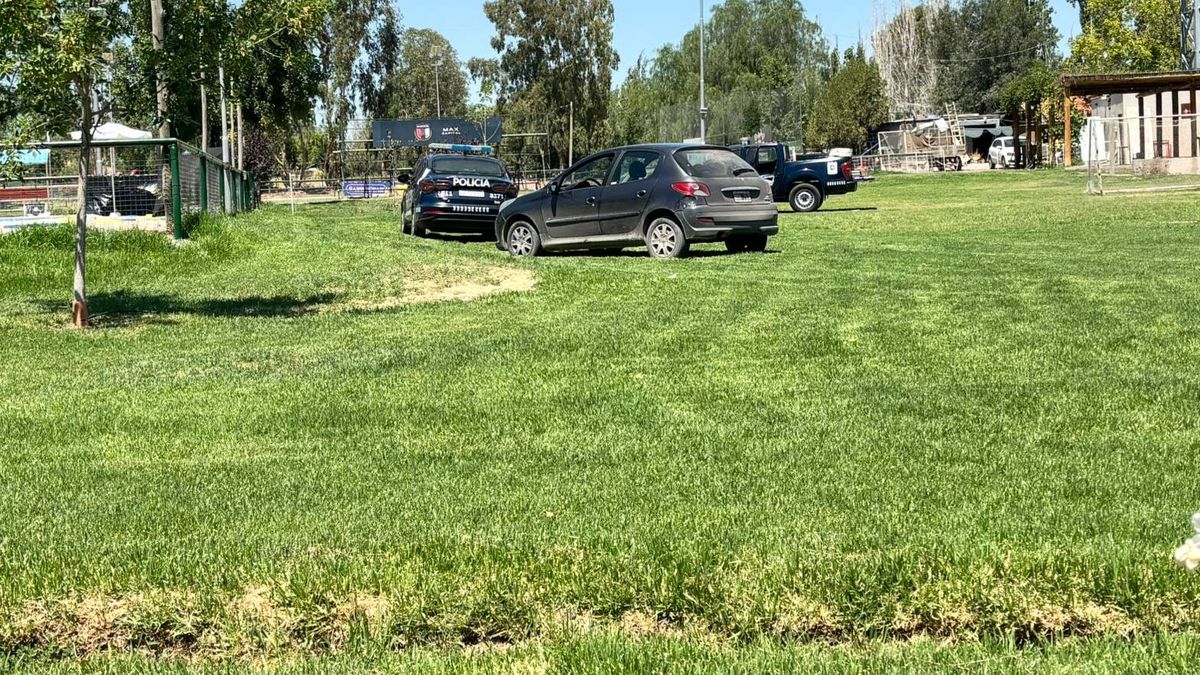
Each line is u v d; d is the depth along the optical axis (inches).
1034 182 1656.0
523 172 2920.8
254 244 773.9
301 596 156.7
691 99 3742.6
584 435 250.5
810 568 159.0
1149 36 2412.6
